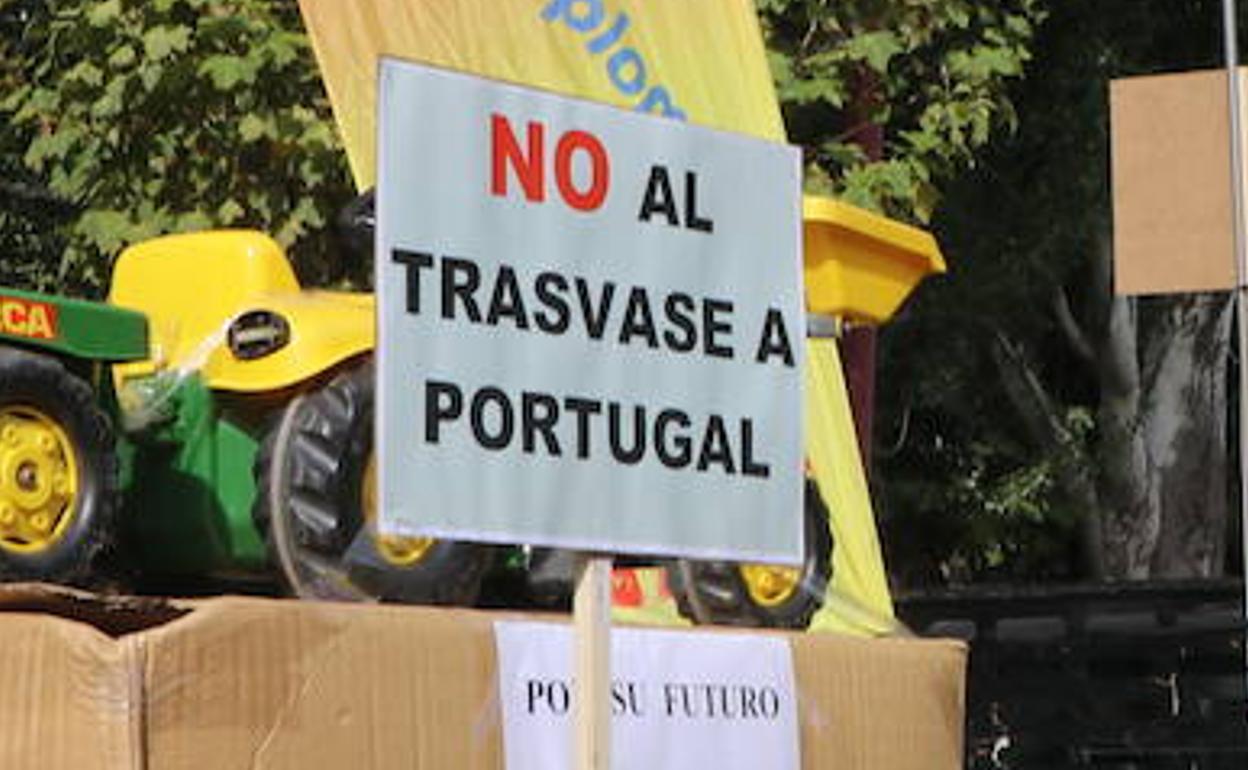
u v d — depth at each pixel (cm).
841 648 820
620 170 709
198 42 1316
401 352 648
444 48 1080
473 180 670
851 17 1523
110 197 1381
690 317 725
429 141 660
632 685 740
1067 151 2100
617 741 732
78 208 1602
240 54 1322
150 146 1359
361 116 1042
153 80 1316
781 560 748
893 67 1566
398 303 649
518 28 1113
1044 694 1505
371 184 1007
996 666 1522
